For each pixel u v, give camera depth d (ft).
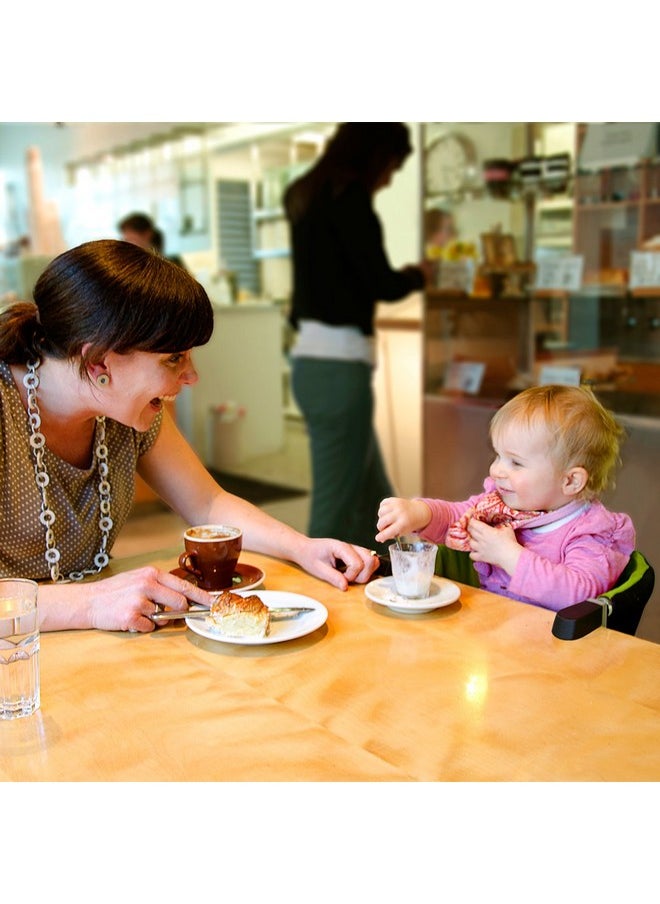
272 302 19.29
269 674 3.18
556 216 10.52
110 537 4.57
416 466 15.35
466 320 11.22
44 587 3.77
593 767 2.53
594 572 4.04
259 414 18.65
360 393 11.21
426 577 3.81
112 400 3.80
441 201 11.27
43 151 25.09
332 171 10.51
